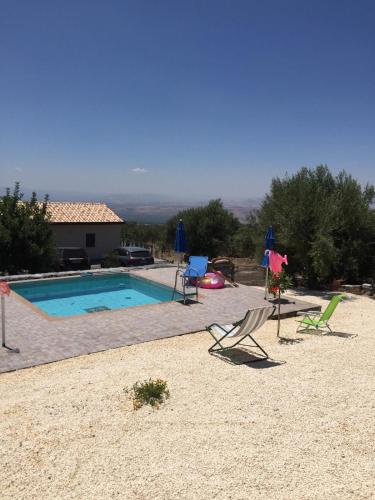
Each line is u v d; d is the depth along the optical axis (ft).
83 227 104.88
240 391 22.57
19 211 71.41
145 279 58.70
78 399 21.58
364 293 53.57
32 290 55.72
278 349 29.81
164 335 33.68
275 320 39.65
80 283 59.82
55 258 75.51
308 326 35.96
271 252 37.83
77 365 27.22
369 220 56.70
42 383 24.07
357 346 30.45
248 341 31.99
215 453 16.87
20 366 27.07
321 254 52.44
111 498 14.25
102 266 89.30
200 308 42.70
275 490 14.67
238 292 50.72
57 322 37.06
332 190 59.77
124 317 38.93
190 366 26.40
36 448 17.15
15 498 14.26
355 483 15.10
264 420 19.49
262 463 16.20
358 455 16.80
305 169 61.16
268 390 22.70
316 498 14.29
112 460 16.37
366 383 23.68
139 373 25.23
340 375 24.82
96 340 32.35
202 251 111.65
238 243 93.35
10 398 21.97
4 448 17.13
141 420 19.45
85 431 18.48
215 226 111.86
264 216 61.72
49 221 74.74
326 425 19.08
